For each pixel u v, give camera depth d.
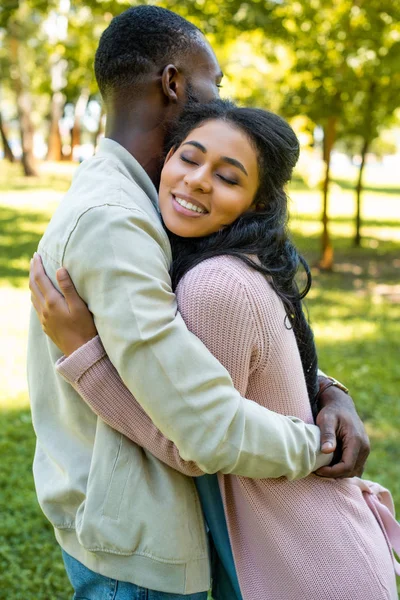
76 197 1.52
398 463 4.46
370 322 8.21
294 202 1.74
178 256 1.57
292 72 10.78
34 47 24.80
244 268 1.49
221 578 1.73
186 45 1.71
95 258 1.41
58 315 1.47
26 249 12.09
